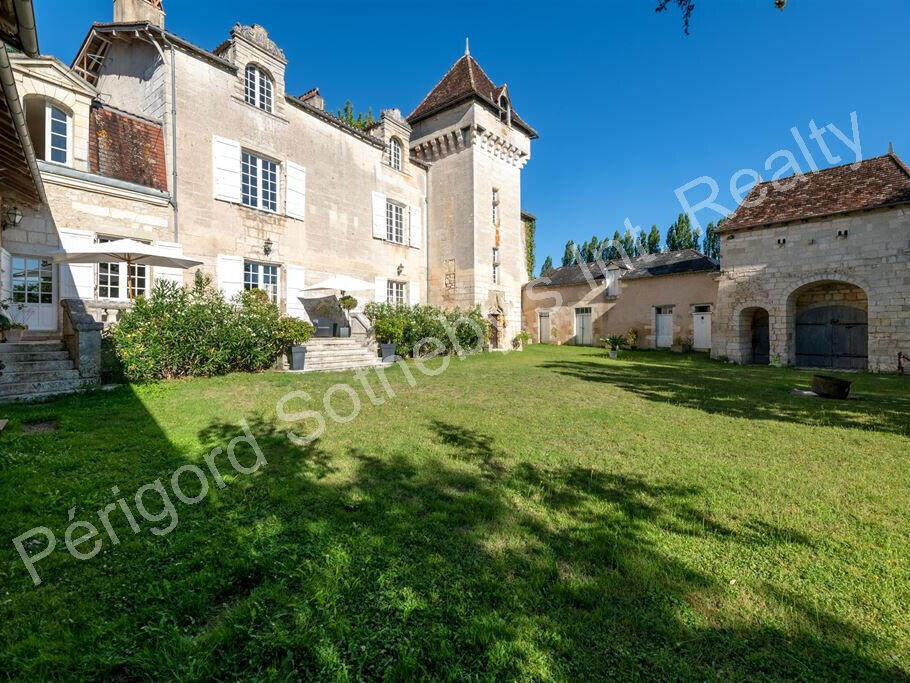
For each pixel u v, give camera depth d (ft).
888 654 6.68
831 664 6.50
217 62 41.88
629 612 7.48
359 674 6.22
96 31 40.78
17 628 6.88
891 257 46.88
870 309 47.96
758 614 7.50
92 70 46.60
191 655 6.43
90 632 6.81
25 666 6.11
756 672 6.33
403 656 6.44
